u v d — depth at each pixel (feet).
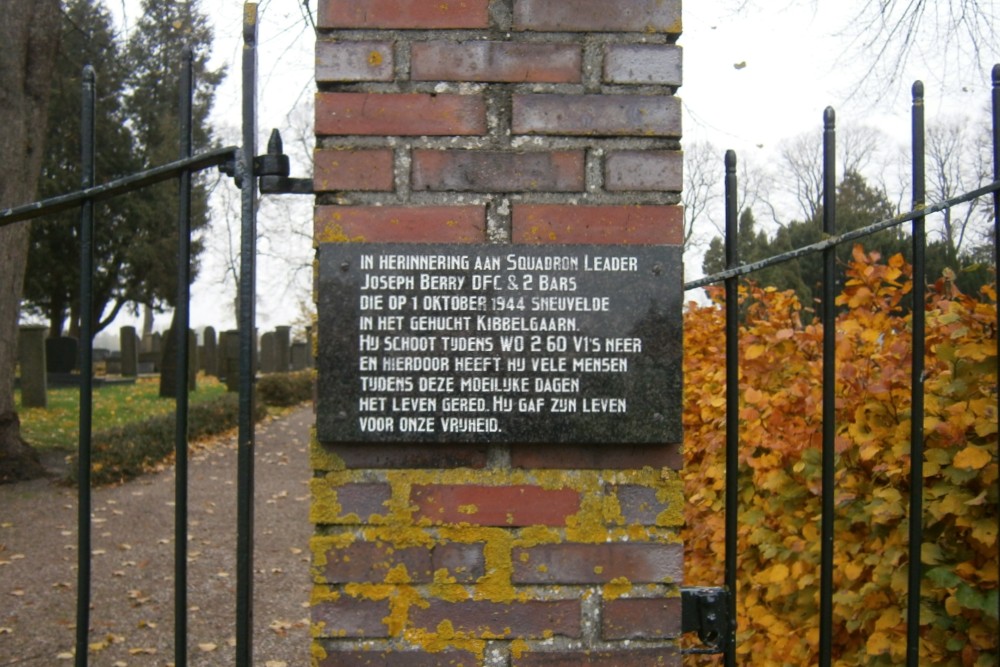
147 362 74.54
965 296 7.73
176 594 5.86
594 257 5.49
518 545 5.53
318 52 5.60
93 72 5.94
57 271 70.64
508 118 5.63
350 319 5.42
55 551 20.03
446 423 5.41
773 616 9.26
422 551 5.51
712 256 25.14
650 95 5.65
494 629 5.50
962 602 7.07
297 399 49.57
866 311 9.33
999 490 7.20
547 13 5.65
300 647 15.31
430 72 5.61
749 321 12.39
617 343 5.47
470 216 5.56
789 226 25.39
